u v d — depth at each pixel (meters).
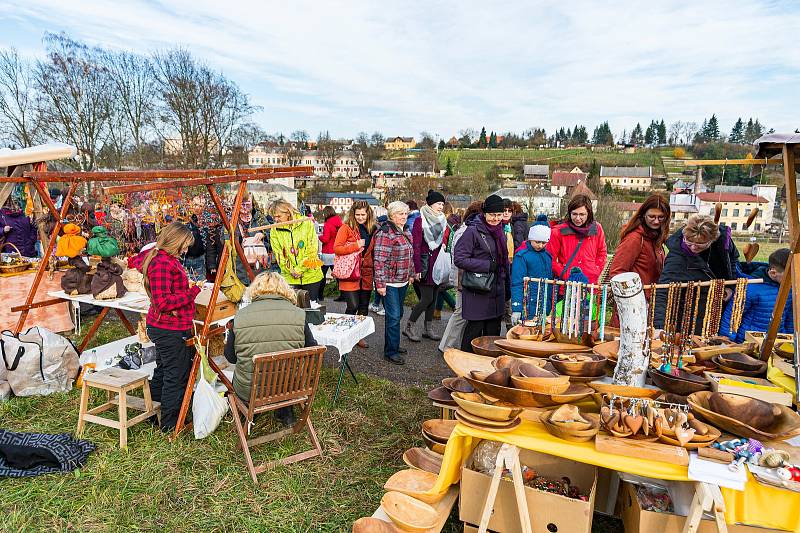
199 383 3.63
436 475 2.86
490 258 4.27
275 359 3.13
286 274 5.43
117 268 4.77
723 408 2.38
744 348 3.00
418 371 5.14
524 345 3.09
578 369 2.66
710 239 3.29
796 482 1.94
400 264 5.15
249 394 3.31
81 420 3.70
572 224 4.19
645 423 2.21
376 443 3.75
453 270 5.87
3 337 4.36
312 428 3.55
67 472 3.27
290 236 5.38
